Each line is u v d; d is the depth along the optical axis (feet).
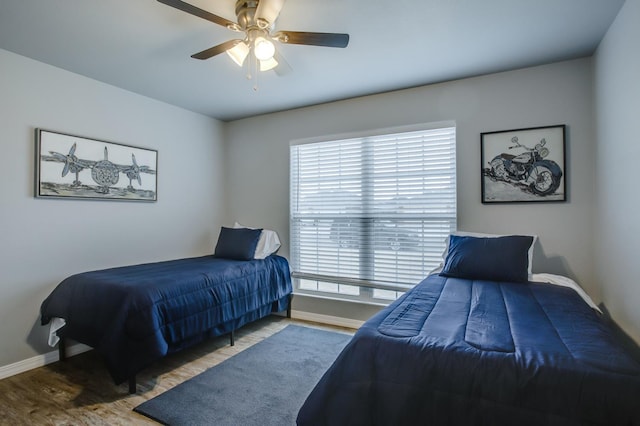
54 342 8.32
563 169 8.61
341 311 11.59
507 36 7.43
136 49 7.91
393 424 3.78
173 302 7.84
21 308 8.20
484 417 3.44
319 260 12.05
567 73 8.61
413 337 4.24
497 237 8.48
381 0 6.10
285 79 9.71
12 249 8.06
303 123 12.32
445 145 10.07
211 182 13.46
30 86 8.36
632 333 6.12
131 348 7.03
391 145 10.82
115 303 7.30
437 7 6.34
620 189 6.60
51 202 8.77
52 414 6.37
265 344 9.84
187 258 11.89
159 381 7.63
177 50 7.97
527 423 3.28
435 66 8.91
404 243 10.62
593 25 6.98
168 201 11.81
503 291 6.77
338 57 8.38
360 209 11.30
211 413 6.39
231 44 6.40
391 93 10.74
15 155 8.11
